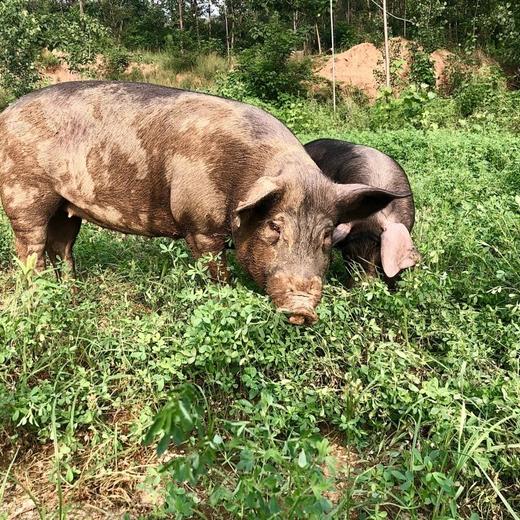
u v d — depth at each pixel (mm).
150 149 4688
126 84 4965
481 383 3678
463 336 4027
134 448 3379
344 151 6238
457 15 29641
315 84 23281
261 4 31219
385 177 5672
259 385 3537
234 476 3068
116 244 6199
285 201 4031
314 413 3527
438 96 21062
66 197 4953
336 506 2826
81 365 3877
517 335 4031
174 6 46031
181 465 2062
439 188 8102
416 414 3400
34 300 3920
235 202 4480
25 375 3535
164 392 3588
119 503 3105
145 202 4836
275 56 22484
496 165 10008
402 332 4285
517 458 3098
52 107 4871
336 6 37000
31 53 18734
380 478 2834
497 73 22625
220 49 35594
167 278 4672
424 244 5340
